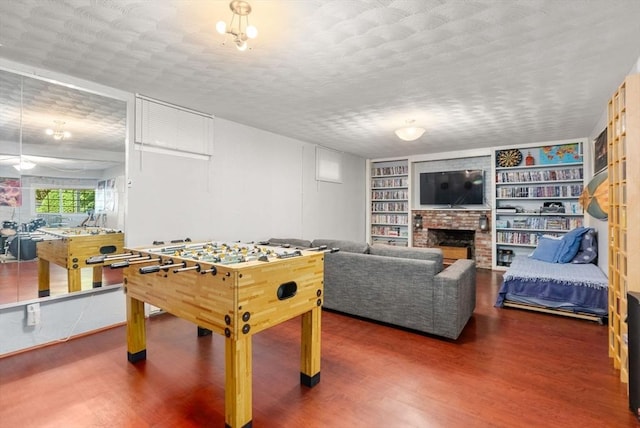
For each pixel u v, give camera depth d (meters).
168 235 3.59
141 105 3.35
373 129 4.74
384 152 6.66
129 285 2.42
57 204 2.87
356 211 7.11
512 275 3.71
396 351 2.62
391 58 2.51
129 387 2.06
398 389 2.06
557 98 3.38
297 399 1.96
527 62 2.56
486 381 2.16
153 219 3.47
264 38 2.21
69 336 2.87
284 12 1.91
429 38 2.21
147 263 2.24
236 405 1.65
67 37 2.23
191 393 2.00
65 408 1.84
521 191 5.77
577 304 3.37
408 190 7.04
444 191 6.60
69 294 2.89
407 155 6.97
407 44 2.29
